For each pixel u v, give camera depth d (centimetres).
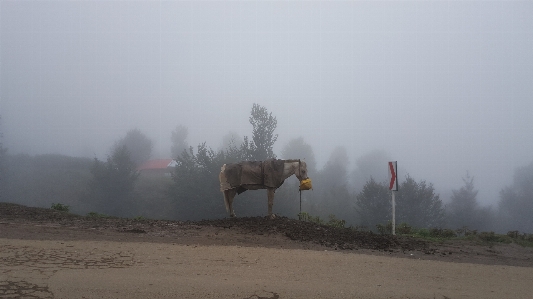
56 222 1036
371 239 1004
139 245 793
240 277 616
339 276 647
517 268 786
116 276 591
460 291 603
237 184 1112
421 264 763
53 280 562
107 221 1100
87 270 613
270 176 1102
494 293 601
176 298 527
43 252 701
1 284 539
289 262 716
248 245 850
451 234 1228
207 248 794
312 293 561
